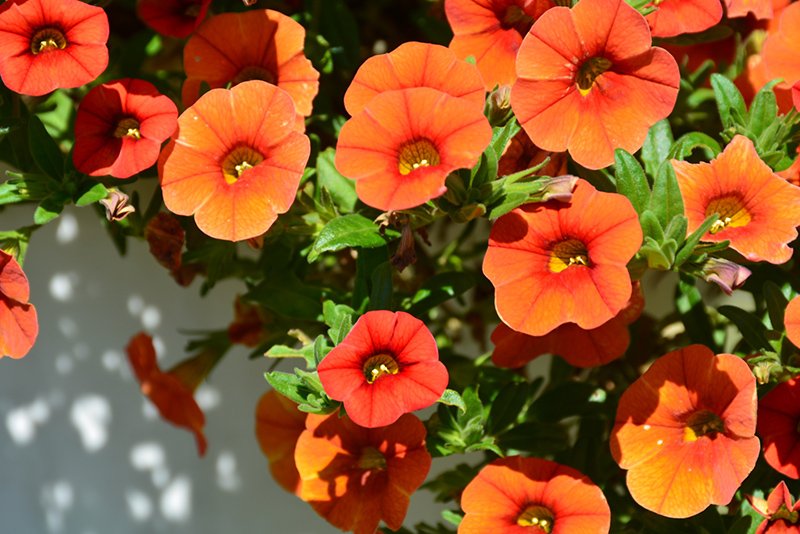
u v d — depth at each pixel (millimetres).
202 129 447
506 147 448
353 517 467
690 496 446
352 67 511
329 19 509
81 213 577
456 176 438
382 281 457
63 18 447
